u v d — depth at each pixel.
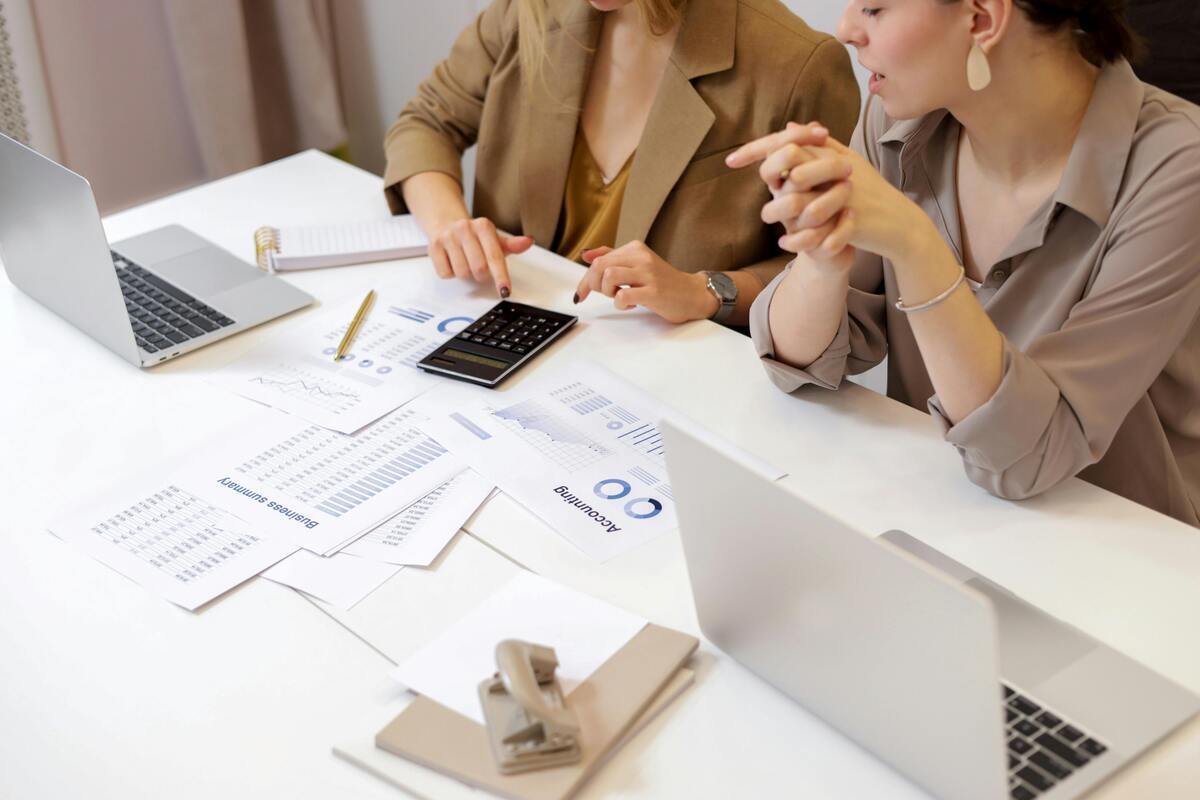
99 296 1.23
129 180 2.71
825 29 2.12
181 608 0.92
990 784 0.68
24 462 1.10
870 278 1.24
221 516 1.02
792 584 0.75
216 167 2.71
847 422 1.12
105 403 1.19
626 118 1.55
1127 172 1.01
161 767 0.77
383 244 1.48
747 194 1.48
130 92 2.63
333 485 1.05
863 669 0.73
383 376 1.22
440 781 0.75
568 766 0.74
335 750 0.78
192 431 1.14
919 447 1.07
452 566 0.95
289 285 1.40
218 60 2.60
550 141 1.58
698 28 1.44
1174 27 1.36
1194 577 0.91
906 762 0.74
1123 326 0.99
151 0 2.59
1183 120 1.00
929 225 0.94
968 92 1.00
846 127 1.49
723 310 1.34
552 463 1.07
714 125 1.46
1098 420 0.99
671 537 0.97
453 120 1.72
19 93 2.41
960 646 0.65
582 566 0.94
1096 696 0.77
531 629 0.86
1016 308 1.10
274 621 0.90
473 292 1.39
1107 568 0.92
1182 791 0.72
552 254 1.47
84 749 0.79
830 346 1.12
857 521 0.98
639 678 0.81
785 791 0.74
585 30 1.52
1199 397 1.14
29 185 1.25
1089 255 1.03
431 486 1.05
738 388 1.18
